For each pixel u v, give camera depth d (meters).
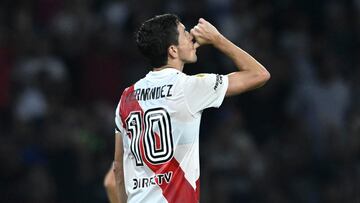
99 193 42.66
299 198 44.66
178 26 20.80
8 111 45.62
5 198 42.34
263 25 50.44
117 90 47.28
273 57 48.41
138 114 20.61
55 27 48.19
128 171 20.80
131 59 47.84
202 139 44.66
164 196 20.16
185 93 20.28
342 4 51.59
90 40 47.97
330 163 45.78
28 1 48.91
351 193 44.78
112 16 49.19
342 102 47.84
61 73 46.56
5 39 46.81
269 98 47.12
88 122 45.00
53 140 43.75
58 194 42.72
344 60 49.72
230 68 45.19
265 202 43.50
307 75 48.50
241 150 43.47
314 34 51.03
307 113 47.53
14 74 46.22
